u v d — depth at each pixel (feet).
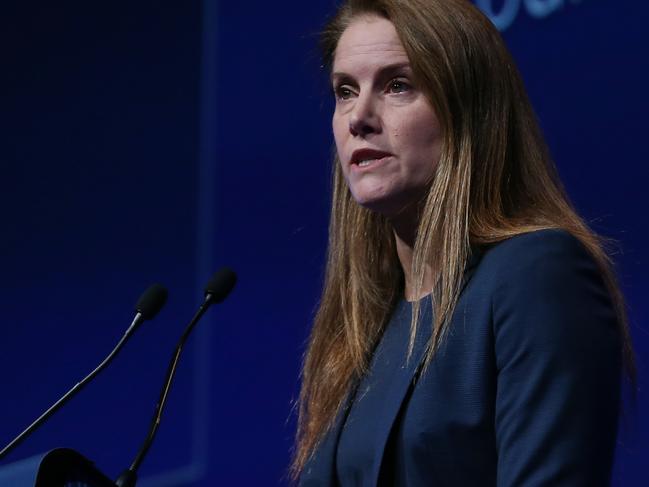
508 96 19.07
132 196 45.37
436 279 18.61
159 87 45.44
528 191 18.89
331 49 20.24
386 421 17.60
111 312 45.01
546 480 15.67
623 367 19.17
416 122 18.40
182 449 43.24
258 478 41.93
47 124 46.88
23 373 45.75
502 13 37.24
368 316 20.29
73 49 46.80
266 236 42.91
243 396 42.63
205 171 44.21
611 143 34.37
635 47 33.99
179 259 44.37
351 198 20.99
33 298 46.06
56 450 15.14
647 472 32.83
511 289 16.94
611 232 34.12
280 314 42.32
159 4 45.68
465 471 16.89
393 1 18.81
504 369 16.61
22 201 46.78
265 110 43.29
